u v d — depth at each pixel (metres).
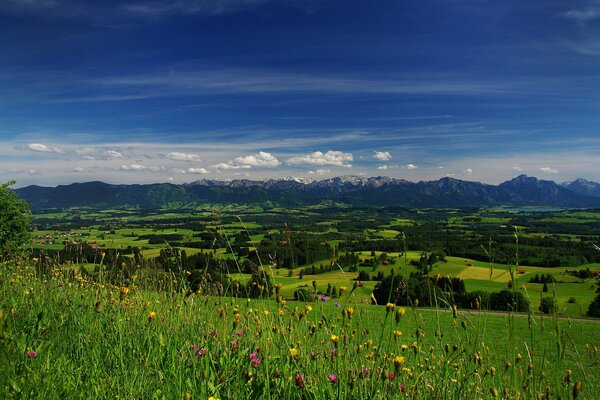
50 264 7.17
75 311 5.02
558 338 3.22
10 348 3.49
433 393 3.37
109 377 3.36
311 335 3.92
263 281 4.62
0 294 5.70
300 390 3.06
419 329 3.96
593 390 3.02
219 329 4.31
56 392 2.97
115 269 6.26
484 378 3.69
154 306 5.17
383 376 3.15
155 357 3.79
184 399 2.89
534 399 3.30
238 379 3.25
